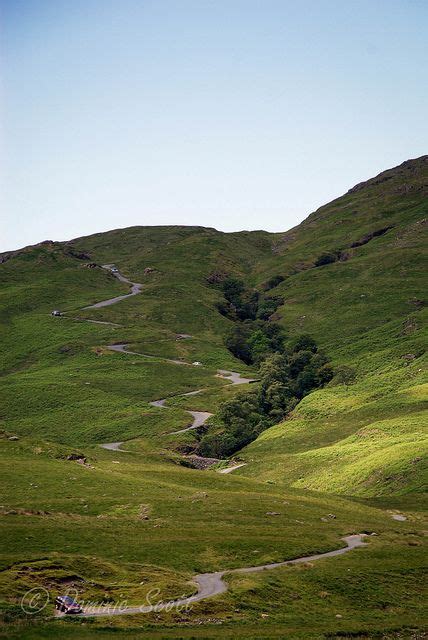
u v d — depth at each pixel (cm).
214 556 9056
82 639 6131
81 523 10131
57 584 7381
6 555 8144
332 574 8669
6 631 6144
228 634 6656
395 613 8019
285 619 7362
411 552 9831
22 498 11500
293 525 10881
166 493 12419
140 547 9138
